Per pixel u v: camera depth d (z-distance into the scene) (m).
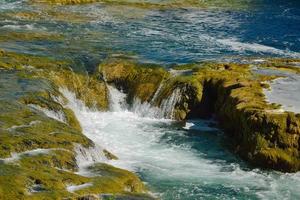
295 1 79.06
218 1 76.25
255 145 27.31
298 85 33.31
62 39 45.44
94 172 23.27
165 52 43.28
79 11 61.06
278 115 27.38
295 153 26.59
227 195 23.92
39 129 25.28
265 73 36.12
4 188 19.61
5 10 58.12
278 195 24.08
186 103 34.12
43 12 58.25
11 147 22.70
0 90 30.53
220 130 32.22
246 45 48.84
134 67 37.84
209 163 27.53
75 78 36.31
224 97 32.69
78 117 33.84
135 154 28.45
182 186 24.64
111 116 34.91
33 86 32.00
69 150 24.03
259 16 65.44
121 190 21.97
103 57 39.97
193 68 37.50
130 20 58.06
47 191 20.03
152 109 34.88
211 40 50.12
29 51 39.94
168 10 67.19
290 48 48.38
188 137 31.11
